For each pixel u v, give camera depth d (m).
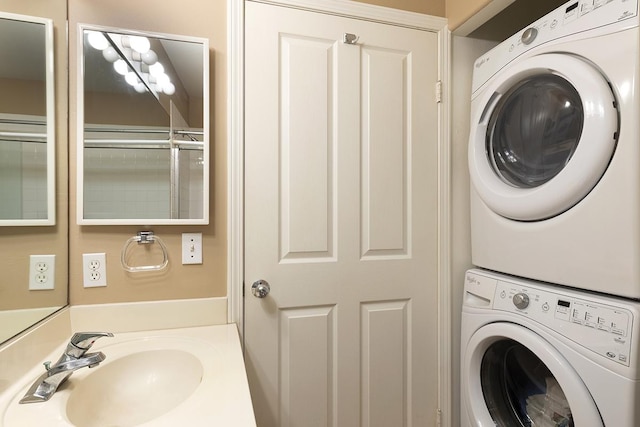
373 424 1.27
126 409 0.79
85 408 0.72
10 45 0.78
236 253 1.11
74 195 0.98
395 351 1.30
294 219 1.18
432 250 1.34
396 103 1.29
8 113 0.76
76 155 0.97
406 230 1.31
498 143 1.13
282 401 1.17
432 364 1.34
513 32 1.43
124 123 1.01
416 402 1.32
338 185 1.22
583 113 0.81
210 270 1.10
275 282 1.16
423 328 1.33
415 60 1.31
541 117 0.98
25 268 0.79
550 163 0.95
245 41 1.12
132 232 1.03
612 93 0.76
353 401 1.24
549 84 0.94
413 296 1.32
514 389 1.08
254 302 1.14
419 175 1.32
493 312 1.03
